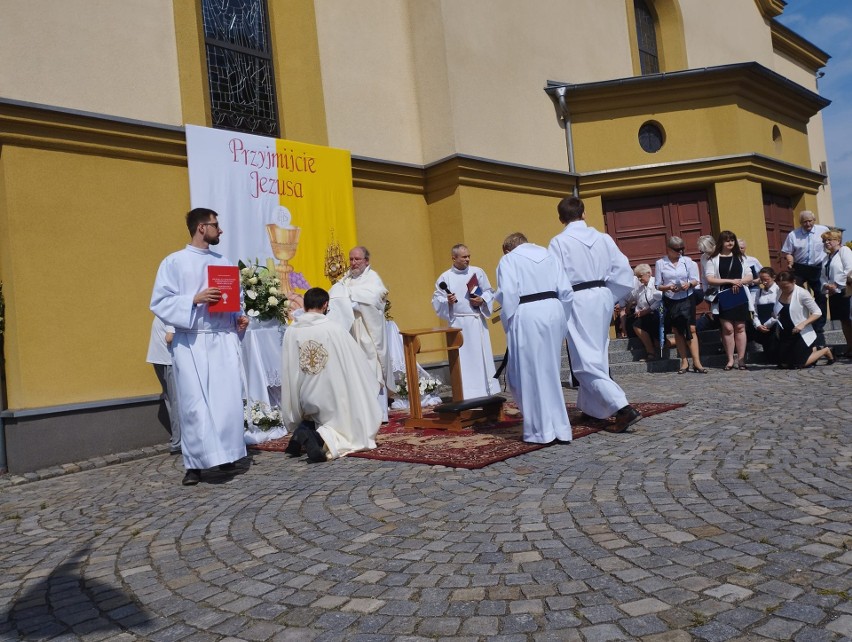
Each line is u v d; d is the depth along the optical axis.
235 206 8.62
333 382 6.21
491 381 9.25
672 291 9.72
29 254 6.90
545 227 12.04
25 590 3.50
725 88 12.61
